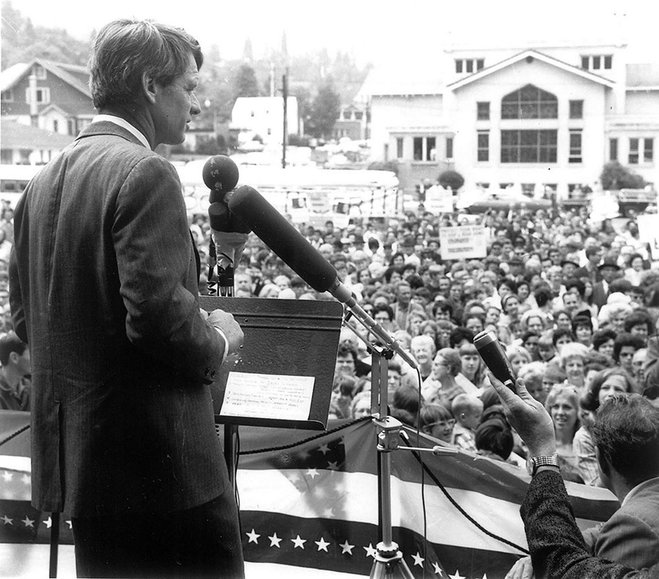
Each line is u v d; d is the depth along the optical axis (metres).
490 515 3.39
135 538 2.12
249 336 2.39
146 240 1.93
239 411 2.31
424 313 9.25
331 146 43.25
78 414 2.07
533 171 38.22
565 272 13.16
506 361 2.20
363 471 3.44
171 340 1.92
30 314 2.21
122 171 1.98
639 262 14.73
